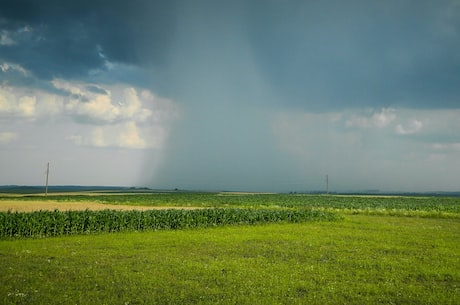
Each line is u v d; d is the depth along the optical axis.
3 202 85.50
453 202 95.56
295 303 13.88
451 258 22.58
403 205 81.50
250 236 32.00
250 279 17.09
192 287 15.69
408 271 19.08
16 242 27.92
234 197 126.62
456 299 14.50
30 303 13.32
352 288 15.84
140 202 93.38
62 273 17.69
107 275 17.47
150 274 17.69
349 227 40.53
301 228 39.34
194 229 38.94
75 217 34.78
